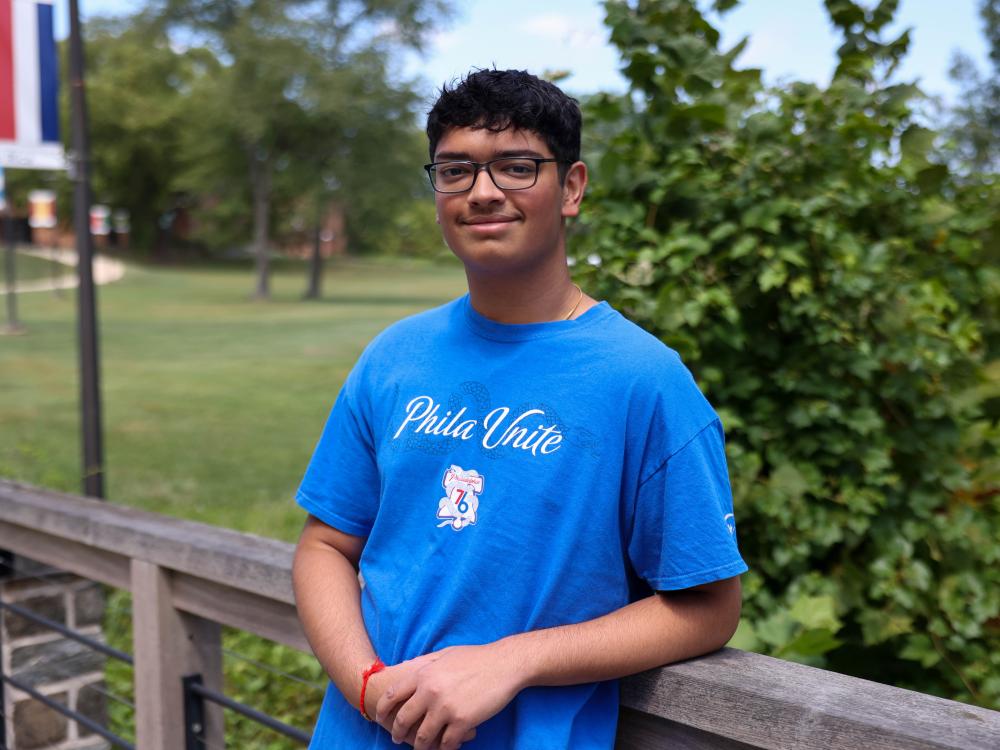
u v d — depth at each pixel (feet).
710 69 8.55
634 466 4.08
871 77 9.04
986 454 8.58
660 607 4.08
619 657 3.97
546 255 4.30
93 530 7.76
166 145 191.83
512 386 4.25
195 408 47.44
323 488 4.83
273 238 211.61
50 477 25.72
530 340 4.30
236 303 134.82
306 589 4.72
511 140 4.17
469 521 4.19
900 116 8.87
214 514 24.97
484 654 3.90
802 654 6.98
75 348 75.46
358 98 144.77
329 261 224.53
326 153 150.71
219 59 169.17
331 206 153.38
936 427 8.44
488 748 4.12
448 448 4.30
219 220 178.60
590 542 4.06
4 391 52.24
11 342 79.05
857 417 8.10
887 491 8.31
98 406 18.28
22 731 10.37
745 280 8.29
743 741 4.02
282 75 140.36
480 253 4.23
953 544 8.28
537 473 4.09
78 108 18.20
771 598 8.06
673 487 4.00
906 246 8.77
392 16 144.36
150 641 7.36
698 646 4.11
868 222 9.00
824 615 7.55
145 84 200.03
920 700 3.86
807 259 8.30
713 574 3.95
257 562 6.32
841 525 8.16
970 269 9.21
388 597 4.34
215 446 37.04
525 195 4.18
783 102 8.66
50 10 17.78
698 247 8.05
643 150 8.48
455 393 4.36
